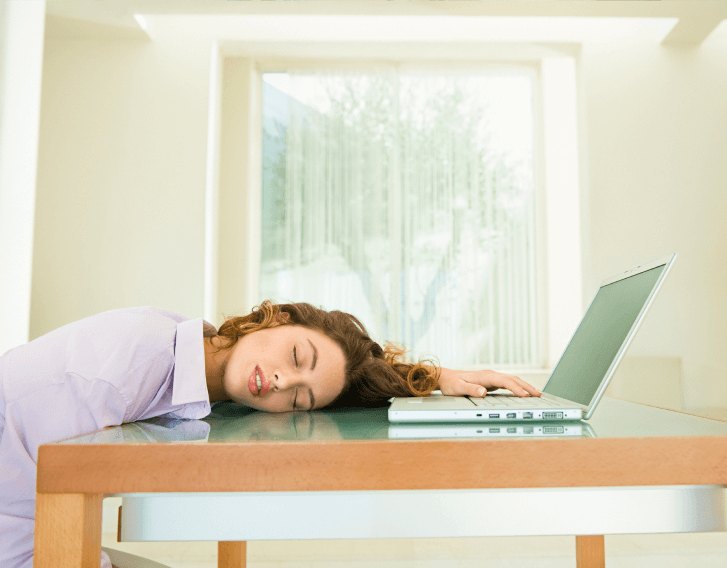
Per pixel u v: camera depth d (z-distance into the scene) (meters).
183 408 0.65
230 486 0.39
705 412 3.32
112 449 0.39
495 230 3.90
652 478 0.40
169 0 3.04
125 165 3.42
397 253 3.84
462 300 3.86
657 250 3.49
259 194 3.90
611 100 3.54
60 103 3.43
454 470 0.40
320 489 0.39
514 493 0.44
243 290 3.77
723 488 0.45
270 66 3.92
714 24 3.31
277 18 3.54
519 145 3.93
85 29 3.35
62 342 0.65
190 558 1.45
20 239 2.52
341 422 0.60
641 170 3.52
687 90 3.54
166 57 3.48
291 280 3.82
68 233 3.38
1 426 0.65
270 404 0.80
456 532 0.43
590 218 3.49
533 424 0.54
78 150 3.42
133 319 0.65
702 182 3.52
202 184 3.42
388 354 1.05
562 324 3.90
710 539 1.59
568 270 3.92
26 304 2.55
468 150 3.91
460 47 3.64
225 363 0.82
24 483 0.62
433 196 3.88
